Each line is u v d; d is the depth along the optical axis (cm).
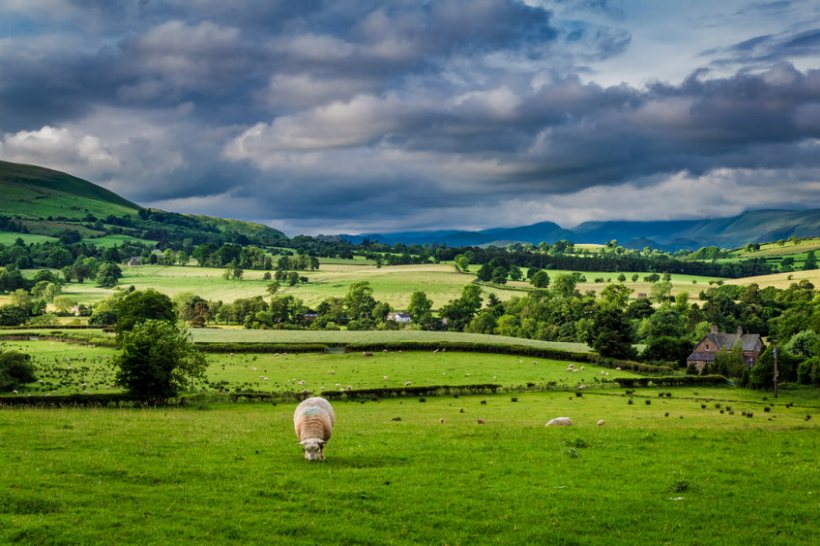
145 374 7056
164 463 3177
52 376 9406
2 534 2184
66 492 2636
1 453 3288
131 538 2217
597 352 12275
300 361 11731
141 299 13712
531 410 6788
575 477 3095
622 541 2328
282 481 2892
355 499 2689
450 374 10075
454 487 2889
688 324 19388
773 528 2466
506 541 2311
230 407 6988
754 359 14050
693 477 3123
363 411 6650
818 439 4081
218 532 2308
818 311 14888
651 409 6988
